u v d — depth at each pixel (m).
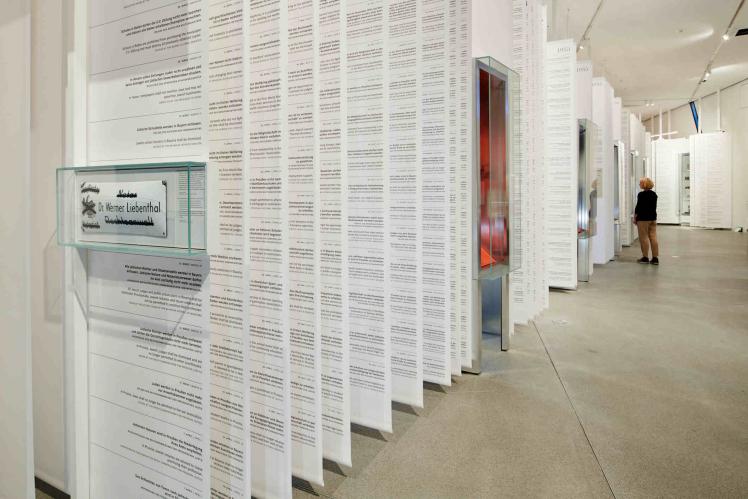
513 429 2.55
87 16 1.64
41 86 1.79
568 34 10.01
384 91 2.23
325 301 2.10
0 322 1.41
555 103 6.11
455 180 3.06
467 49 3.06
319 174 1.94
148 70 1.49
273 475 1.81
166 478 1.56
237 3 1.49
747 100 14.78
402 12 2.52
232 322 1.60
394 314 2.70
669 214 18.55
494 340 4.18
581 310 5.27
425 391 3.07
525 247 4.51
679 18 9.27
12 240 1.36
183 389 1.49
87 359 1.74
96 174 1.51
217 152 1.59
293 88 1.85
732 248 10.98
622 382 3.21
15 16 1.32
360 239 2.37
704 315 5.02
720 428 2.56
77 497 1.78
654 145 18.59
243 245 1.53
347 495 1.97
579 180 6.61
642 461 2.23
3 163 1.37
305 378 1.95
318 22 1.82
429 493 1.98
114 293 1.65
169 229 1.36
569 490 2.01
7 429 1.42
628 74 13.57
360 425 2.60
